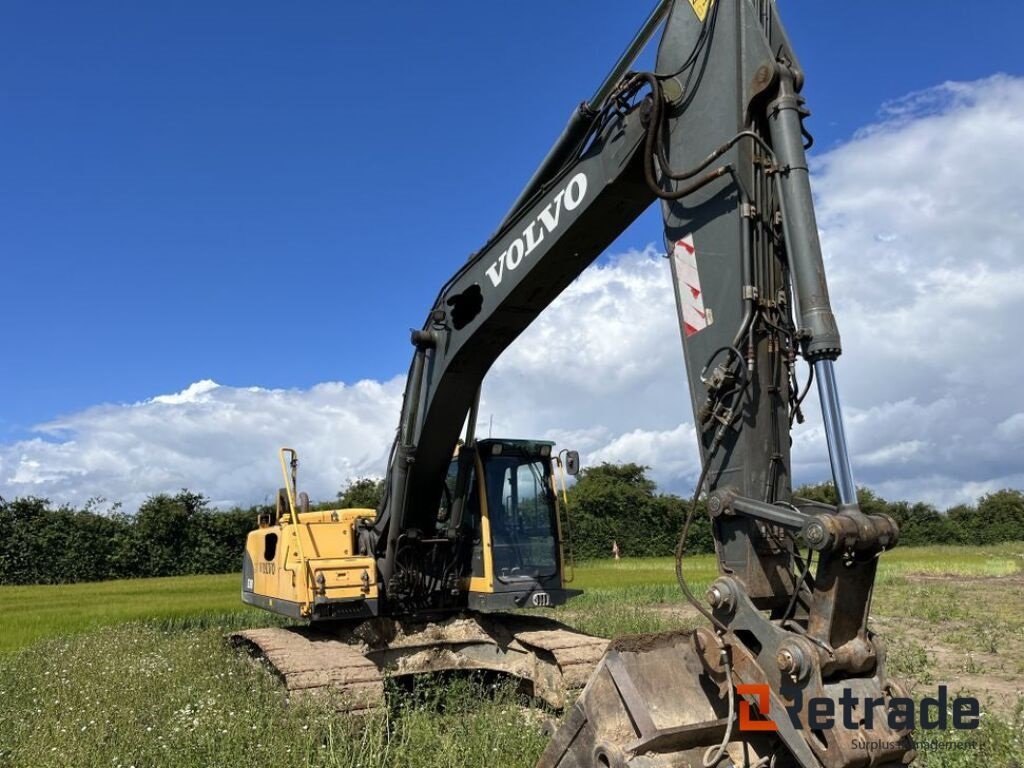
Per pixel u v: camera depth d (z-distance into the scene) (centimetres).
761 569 423
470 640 896
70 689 782
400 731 662
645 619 1377
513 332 746
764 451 437
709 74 489
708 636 408
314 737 596
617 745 403
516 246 679
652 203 593
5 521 3438
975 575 2641
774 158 438
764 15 476
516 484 919
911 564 3153
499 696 791
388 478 874
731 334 455
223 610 1803
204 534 3778
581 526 4312
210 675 820
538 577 902
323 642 845
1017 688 882
